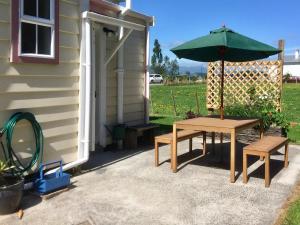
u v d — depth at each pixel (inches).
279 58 416.5
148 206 193.5
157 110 652.1
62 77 234.1
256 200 203.5
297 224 169.2
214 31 255.1
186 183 231.9
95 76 315.6
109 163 277.7
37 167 221.0
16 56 203.8
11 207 179.5
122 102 339.9
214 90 462.9
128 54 348.8
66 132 240.2
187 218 179.2
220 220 177.2
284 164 274.8
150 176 245.8
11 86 204.4
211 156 306.3
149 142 361.1
